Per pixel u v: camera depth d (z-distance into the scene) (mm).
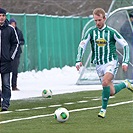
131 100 33250
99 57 26453
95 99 34281
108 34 26234
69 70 63562
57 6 81875
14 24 40781
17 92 40250
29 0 80250
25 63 59188
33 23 60812
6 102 29547
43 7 81062
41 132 22312
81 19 69000
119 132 21828
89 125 24062
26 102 33219
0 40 29531
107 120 25500
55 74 60250
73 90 41094
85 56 54844
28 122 25328
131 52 46344
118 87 27078
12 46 29875
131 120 25453
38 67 61250
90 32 26578
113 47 26422
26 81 52094
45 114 27953
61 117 24781
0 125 24562
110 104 31250
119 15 46719
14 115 27750
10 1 77750
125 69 26156
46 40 62906
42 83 49188
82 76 46906
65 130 22688
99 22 26172
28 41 59844
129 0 47969
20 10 78812
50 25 63719
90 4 84062
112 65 26266
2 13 29516
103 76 26438
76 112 28391
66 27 66688
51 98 35375
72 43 67625
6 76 29734
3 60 29578
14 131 22734
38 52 61406
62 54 65750
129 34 46500
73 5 83750
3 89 29734
